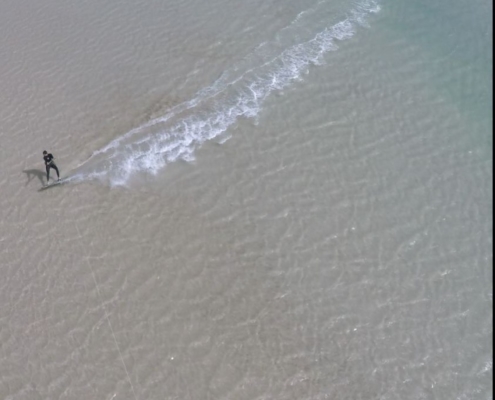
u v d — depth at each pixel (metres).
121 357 25.39
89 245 29.36
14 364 25.44
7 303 27.47
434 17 40.59
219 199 30.91
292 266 28.05
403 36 39.34
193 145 33.53
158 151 33.31
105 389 24.50
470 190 30.48
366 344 25.39
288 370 24.72
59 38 40.72
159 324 26.33
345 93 35.81
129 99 36.41
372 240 28.86
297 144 33.16
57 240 29.67
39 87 37.34
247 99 35.84
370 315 26.27
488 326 25.61
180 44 39.75
